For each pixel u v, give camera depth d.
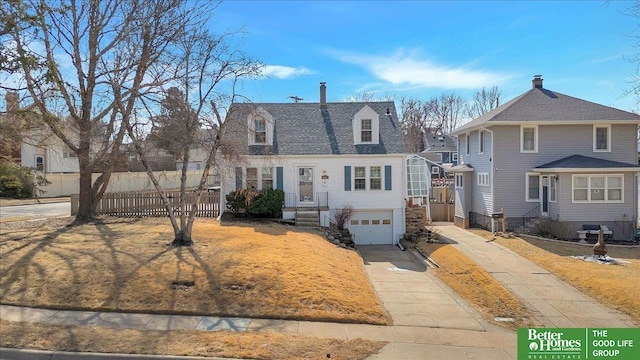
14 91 12.82
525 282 14.17
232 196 21.89
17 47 12.08
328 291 10.51
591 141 24.00
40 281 9.87
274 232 17.91
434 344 8.22
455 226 28.77
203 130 15.05
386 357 7.39
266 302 9.58
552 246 19.81
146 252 12.50
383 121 25.31
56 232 15.72
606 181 21.97
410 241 22.73
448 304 11.62
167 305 9.13
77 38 16.73
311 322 8.96
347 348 7.59
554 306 11.86
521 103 25.73
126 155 18.55
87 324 8.06
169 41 14.68
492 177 24.38
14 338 7.20
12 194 32.69
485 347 8.23
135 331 7.81
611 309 11.68
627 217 21.91
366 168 23.30
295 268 11.91
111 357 6.73
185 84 14.09
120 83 15.23
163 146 15.27
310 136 24.19
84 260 11.45
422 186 29.00
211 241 14.45
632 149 23.88
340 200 23.28
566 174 22.02
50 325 7.89
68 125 17.44
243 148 17.97
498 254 18.28
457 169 28.19
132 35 15.63
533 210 24.09
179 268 11.05
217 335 7.78
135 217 20.94
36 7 13.27
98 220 19.25
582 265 16.06
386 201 23.38
